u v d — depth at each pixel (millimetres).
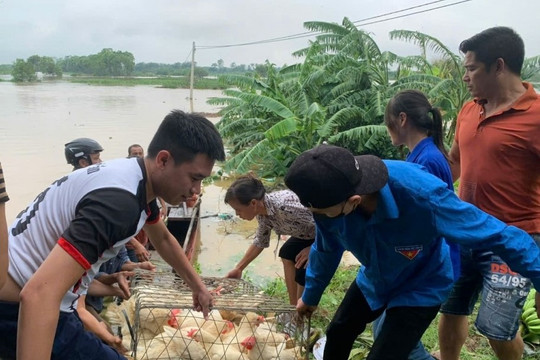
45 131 19250
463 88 12414
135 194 1934
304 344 3109
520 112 2857
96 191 1891
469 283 3129
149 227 2559
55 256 1750
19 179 10906
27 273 2053
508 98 2926
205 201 10062
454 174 3525
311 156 2070
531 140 2814
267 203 3613
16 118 24078
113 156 14258
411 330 2557
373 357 2568
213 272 6141
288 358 2736
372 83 13148
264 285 5562
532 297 3926
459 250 2846
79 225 1797
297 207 3596
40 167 12219
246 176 3648
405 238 2367
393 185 2256
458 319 3223
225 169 11766
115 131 19641
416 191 2236
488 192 2992
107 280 3348
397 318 2582
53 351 2154
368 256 2516
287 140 12094
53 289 1718
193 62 25703
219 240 7500
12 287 2062
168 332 2738
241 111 15562
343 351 2934
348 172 2037
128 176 1957
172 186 2035
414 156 2979
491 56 2857
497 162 2932
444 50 12508
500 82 2900
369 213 2336
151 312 2812
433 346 3836
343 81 13383
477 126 3031
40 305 1693
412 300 2562
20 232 2105
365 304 2850
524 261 2250
